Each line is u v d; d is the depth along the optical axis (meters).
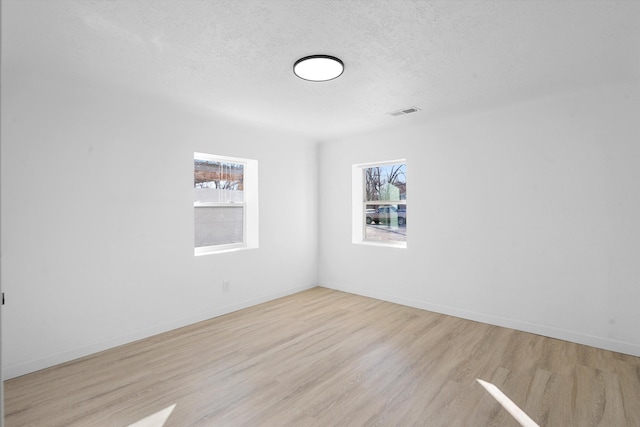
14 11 1.93
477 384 2.56
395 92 3.18
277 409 2.28
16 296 2.71
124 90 3.12
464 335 3.45
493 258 3.74
